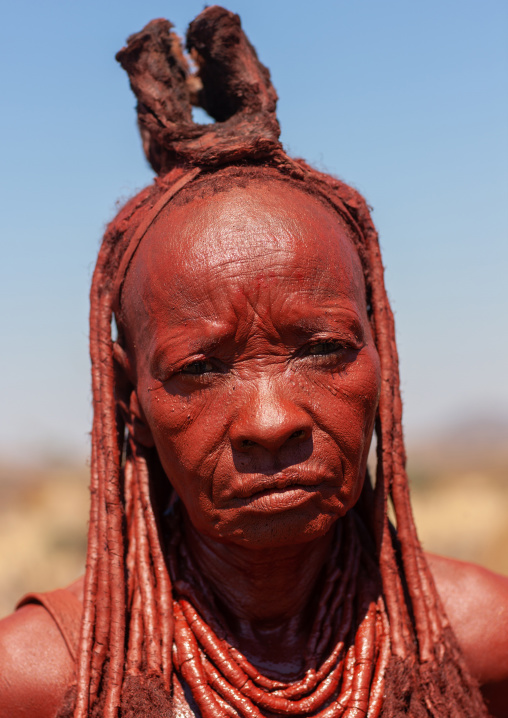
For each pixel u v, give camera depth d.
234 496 1.86
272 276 1.87
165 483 2.30
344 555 2.19
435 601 2.15
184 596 2.07
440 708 2.01
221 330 1.85
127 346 2.17
